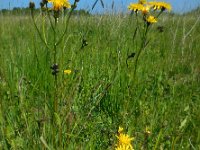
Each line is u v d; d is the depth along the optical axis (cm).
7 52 50
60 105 26
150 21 27
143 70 48
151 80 44
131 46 53
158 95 41
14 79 36
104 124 33
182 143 30
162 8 28
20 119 28
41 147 24
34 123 27
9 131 26
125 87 38
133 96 37
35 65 39
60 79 25
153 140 29
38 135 25
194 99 43
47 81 34
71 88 31
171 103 38
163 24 75
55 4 22
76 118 29
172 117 34
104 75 43
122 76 39
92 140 27
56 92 23
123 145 20
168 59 54
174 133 30
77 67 41
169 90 43
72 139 26
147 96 40
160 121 34
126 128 29
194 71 51
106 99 37
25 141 25
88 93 36
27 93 34
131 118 33
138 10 28
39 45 46
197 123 34
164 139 30
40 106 30
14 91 34
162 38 68
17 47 51
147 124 33
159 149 28
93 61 46
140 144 26
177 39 69
